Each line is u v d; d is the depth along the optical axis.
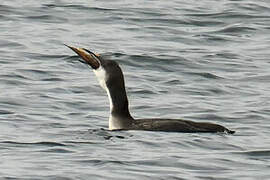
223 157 14.95
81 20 26.20
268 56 23.33
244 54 23.41
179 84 20.75
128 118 16.56
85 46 23.58
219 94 20.06
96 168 14.19
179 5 28.11
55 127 16.91
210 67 22.19
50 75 20.97
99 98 19.36
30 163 14.39
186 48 23.78
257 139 16.12
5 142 15.64
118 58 22.50
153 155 14.87
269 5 28.27
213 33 25.39
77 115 17.98
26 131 16.55
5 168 14.11
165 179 13.80
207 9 27.62
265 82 21.12
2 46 23.22
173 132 16.03
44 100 18.95
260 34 25.55
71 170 14.05
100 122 17.45
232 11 27.41
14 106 18.42
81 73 21.27
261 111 18.47
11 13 26.39
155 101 19.25
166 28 25.72
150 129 16.17
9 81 20.33
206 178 13.91
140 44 24.00
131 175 13.92
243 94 20.05
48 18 26.22
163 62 22.34
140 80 20.91
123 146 15.38
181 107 18.81
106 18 26.45
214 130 16.16
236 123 17.59
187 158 14.78
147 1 28.52
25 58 22.31
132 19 26.45
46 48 23.22
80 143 15.58
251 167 14.52
